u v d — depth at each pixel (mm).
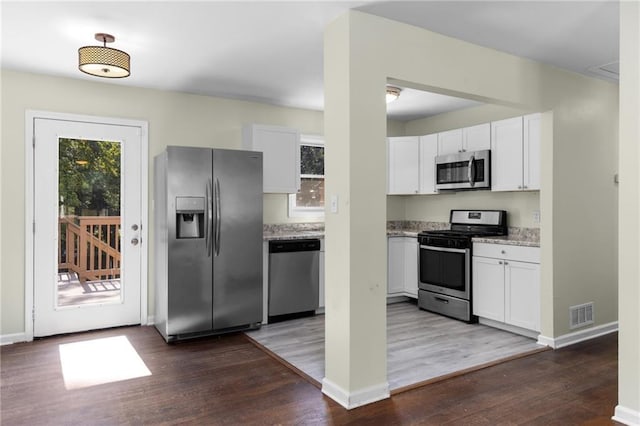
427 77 2863
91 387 2791
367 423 2330
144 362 3250
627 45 2348
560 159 3648
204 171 3852
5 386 2805
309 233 4891
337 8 2547
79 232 3979
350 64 2553
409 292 5176
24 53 3273
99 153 4047
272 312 4352
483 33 2938
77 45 3117
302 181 5258
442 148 4961
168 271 3695
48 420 2365
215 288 3896
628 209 2371
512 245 3922
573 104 3748
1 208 3660
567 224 3693
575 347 3592
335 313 2682
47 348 3555
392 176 5426
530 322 3773
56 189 3857
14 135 3691
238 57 3391
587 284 3840
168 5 2510
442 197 5457
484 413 2445
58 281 3895
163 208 3830
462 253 4367
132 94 4176
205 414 2434
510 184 4176
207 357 3371
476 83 3113
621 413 2365
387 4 2504
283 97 4613
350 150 2559
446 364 3201
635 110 2326
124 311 4180
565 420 2367
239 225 4012
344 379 2588
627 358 2365
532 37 3006
